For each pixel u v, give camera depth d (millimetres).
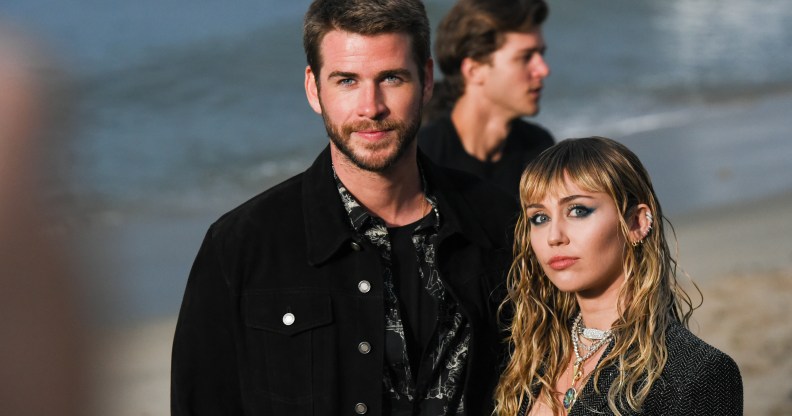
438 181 3320
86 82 18953
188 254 10906
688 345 2828
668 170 13414
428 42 3078
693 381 2723
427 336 3129
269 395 3045
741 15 26312
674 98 19438
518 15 5238
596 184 2959
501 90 5383
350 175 3152
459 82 5484
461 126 5543
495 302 3324
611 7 25922
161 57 20469
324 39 2963
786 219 11086
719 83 20344
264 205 3234
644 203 3047
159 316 8930
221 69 20203
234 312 3088
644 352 2838
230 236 3148
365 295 3100
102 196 13484
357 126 2930
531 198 3094
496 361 3322
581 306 3152
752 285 9211
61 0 23094
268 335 3068
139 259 10594
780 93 19344
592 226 2986
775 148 14438
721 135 15633
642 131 16625
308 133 17547
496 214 3492
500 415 3217
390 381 3102
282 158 16359
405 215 3230
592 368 3055
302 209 3234
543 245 3078
